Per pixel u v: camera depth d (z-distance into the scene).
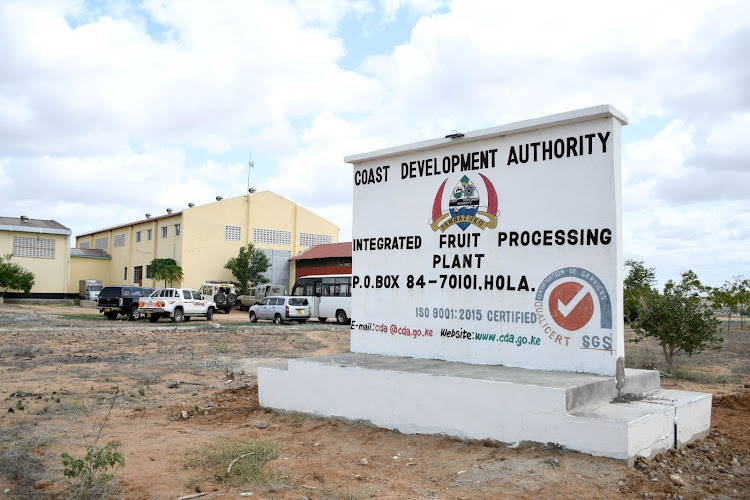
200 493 5.34
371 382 7.60
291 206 55.19
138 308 33.50
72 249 61.66
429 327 8.50
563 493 5.04
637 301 18.33
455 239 8.26
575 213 7.10
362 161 9.51
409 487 5.47
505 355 7.66
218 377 12.79
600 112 6.80
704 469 5.90
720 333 27.30
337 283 35.00
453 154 8.34
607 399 6.57
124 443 7.07
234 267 49.84
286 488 5.46
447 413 6.85
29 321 29.98
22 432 7.50
